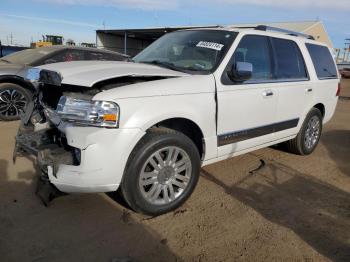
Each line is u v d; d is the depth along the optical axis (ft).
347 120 32.42
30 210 11.43
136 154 10.52
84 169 9.94
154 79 11.55
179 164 11.67
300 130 17.85
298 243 10.48
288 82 15.98
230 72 13.04
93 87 10.78
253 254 9.84
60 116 10.45
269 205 12.78
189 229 10.87
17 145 12.54
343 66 120.78
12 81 22.95
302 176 15.90
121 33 129.18
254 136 14.61
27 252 9.36
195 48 14.05
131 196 10.70
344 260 9.83
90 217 11.19
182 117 11.38
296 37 17.53
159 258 9.45
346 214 12.50
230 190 13.82
